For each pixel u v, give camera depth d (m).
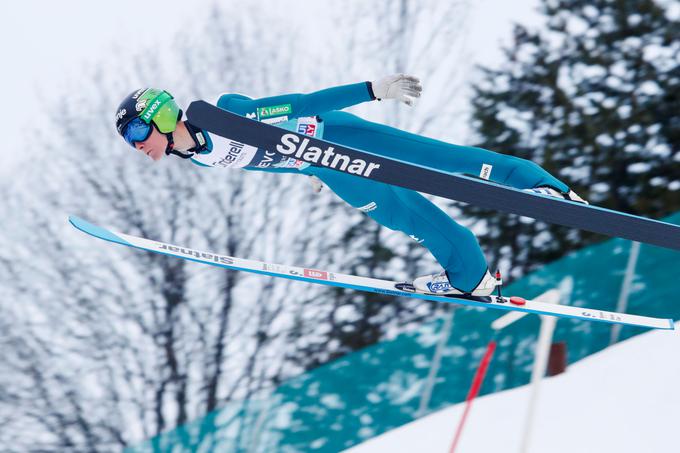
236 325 34.06
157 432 33.47
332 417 26.42
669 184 33.62
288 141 8.39
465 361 27.11
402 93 8.45
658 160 33.97
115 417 33.66
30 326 34.56
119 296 34.66
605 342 26.86
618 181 33.97
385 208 9.79
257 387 33.22
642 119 34.34
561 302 27.22
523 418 17.88
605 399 17.56
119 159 37.94
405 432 19.11
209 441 26.38
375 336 33.03
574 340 27.02
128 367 34.09
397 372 27.00
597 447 16.14
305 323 33.66
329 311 33.72
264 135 8.31
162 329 34.47
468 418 18.72
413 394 26.67
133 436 33.47
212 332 34.16
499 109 35.06
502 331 27.39
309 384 26.84
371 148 9.55
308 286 34.16
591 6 36.09
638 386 17.72
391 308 33.28
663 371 17.92
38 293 35.25
